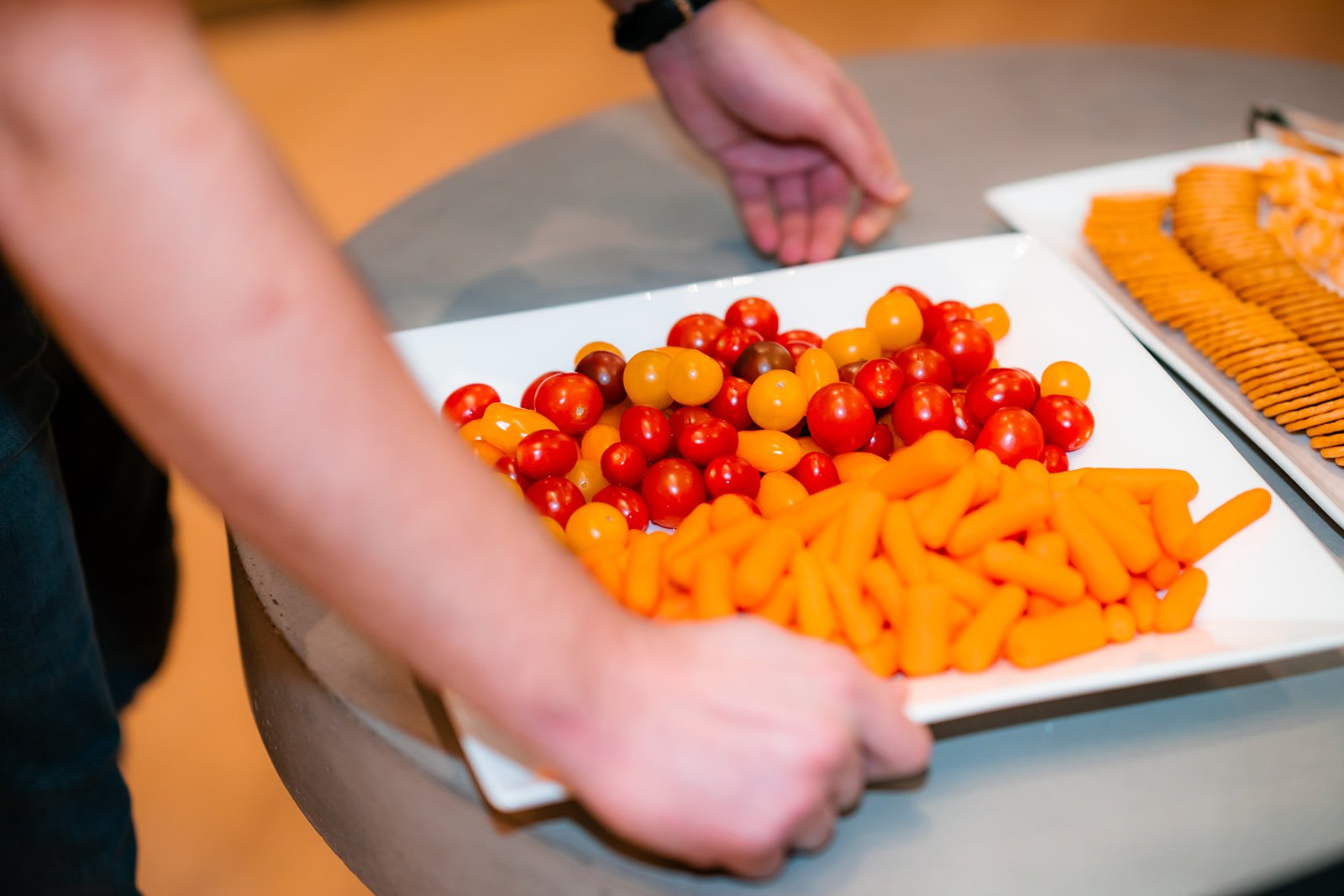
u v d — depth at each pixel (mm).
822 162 998
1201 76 1128
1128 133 1067
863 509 727
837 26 2693
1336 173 960
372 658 714
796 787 606
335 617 730
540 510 774
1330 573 717
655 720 607
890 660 696
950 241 968
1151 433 802
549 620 593
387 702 699
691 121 997
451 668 593
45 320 827
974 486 741
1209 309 885
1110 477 767
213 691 1390
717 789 604
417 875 695
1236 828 664
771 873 636
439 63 2605
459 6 2832
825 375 832
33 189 537
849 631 701
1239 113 1086
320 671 708
